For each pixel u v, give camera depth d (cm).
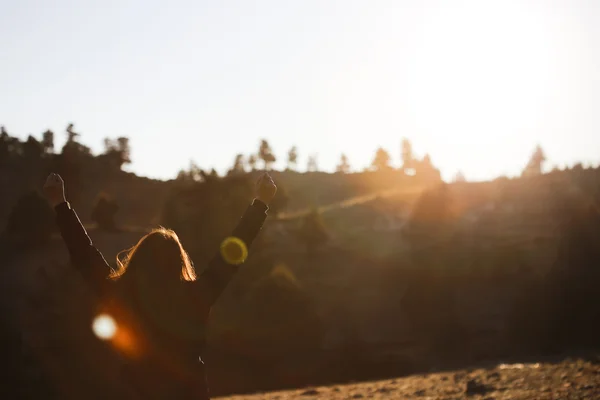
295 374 3284
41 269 6059
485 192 14175
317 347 3769
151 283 323
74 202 12294
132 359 321
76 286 4975
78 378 2902
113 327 324
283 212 12862
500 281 6106
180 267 333
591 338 2308
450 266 6153
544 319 2630
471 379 985
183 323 321
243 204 5550
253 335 3616
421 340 4559
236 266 335
